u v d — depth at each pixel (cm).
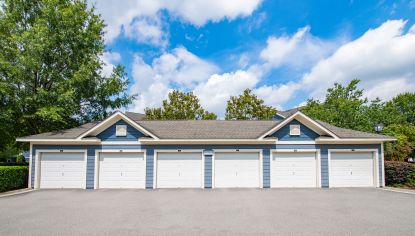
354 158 1404
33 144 1378
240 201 990
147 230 629
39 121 1764
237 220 715
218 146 1396
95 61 1898
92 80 1847
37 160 1367
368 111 2595
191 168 1385
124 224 682
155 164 1380
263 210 835
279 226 657
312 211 819
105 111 2016
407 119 4238
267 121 1712
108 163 1386
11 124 1681
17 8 1781
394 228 639
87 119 1961
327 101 2722
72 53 1853
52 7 1709
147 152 1389
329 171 1388
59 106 1653
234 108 2961
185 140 1359
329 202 965
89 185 1356
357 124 2280
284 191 1237
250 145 1399
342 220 711
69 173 1370
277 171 1390
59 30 1730
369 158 1406
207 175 1376
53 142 1370
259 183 1377
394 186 1400
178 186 1373
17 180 1347
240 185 1377
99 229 639
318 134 1412
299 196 1096
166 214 787
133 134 1398
